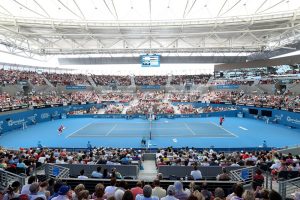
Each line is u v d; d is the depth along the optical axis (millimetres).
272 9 27109
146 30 34062
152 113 42719
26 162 12773
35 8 27109
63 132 31562
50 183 8047
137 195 6156
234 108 46125
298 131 31422
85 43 42031
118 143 25938
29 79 49844
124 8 27922
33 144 25359
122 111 47719
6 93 41062
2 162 12227
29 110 36438
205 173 12188
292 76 44844
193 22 30375
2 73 46062
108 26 31500
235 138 27703
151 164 16484
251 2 26422
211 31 33875
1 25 28688
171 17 29688
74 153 17344
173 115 43500
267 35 37656
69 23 30609
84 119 42906
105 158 14781
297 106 34969
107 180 8891
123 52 45250
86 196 5516
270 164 12906
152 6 27594
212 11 28391
